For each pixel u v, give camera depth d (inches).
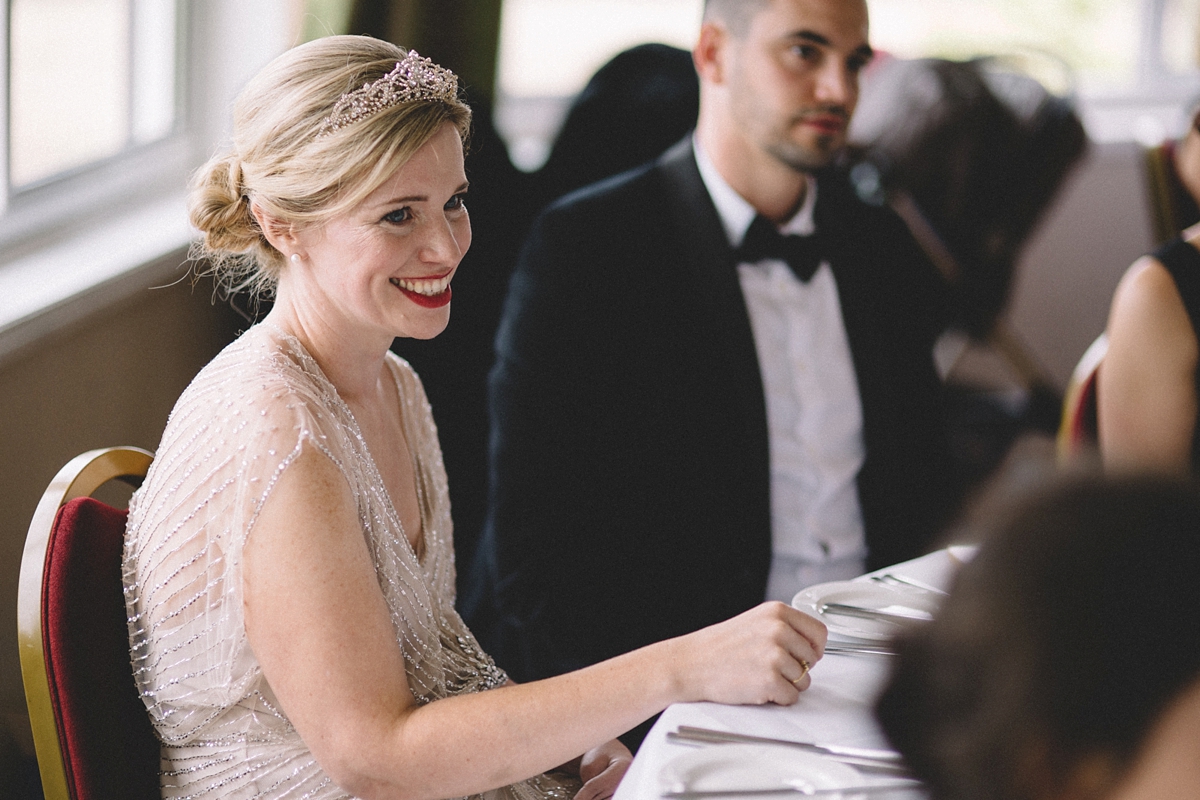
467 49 105.1
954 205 112.9
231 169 43.9
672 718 38.5
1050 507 19.7
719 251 74.3
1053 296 161.3
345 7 102.4
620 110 103.6
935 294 114.7
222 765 43.5
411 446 53.1
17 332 72.4
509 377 73.8
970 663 19.5
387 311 43.8
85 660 42.0
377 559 43.7
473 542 104.3
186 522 41.4
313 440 39.9
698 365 73.6
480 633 82.5
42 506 43.6
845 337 78.2
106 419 86.9
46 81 91.1
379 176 41.1
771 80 74.7
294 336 45.8
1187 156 110.7
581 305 73.0
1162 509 18.9
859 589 48.9
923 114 111.4
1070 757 18.3
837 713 39.0
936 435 81.0
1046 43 164.6
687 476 73.4
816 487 77.9
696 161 75.2
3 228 85.4
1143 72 171.2
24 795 71.1
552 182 103.7
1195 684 17.7
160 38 106.3
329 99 41.2
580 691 39.1
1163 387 71.0
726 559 73.9
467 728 38.3
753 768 35.0
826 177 80.4
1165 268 70.7
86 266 85.1
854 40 74.9
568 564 71.8
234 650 40.8
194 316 100.0
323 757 38.6
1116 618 18.1
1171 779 17.8
